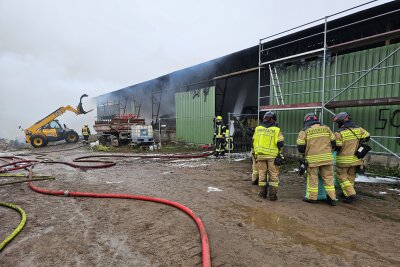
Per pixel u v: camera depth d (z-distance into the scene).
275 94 9.73
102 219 4.14
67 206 4.84
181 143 16.42
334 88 8.24
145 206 4.76
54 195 5.60
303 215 4.21
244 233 3.58
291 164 8.65
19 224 3.98
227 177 7.13
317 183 4.73
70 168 9.06
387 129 7.31
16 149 18.73
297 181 6.48
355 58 7.95
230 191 5.71
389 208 4.52
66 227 3.85
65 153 14.41
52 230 3.75
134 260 2.92
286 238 3.42
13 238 3.48
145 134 15.29
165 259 2.93
